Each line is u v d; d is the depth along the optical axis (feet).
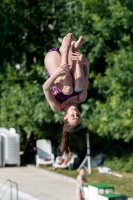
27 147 194.80
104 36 162.71
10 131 188.24
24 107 175.73
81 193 137.49
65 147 65.16
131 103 153.48
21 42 183.42
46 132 182.39
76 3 169.27
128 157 173.68
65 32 171.53
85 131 180.24
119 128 156.15
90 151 183.32
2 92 184.24
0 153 184.96
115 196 125.70
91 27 165.58
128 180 160.45
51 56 64.64
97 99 168.96
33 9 181.06
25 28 183.52
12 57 184.75
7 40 183.73
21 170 179.63
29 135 186.91
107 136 169.07
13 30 182.50
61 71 60.80
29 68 183.73
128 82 153.17
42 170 177.58
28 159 194.08
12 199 138.21
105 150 182.29
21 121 178.70
